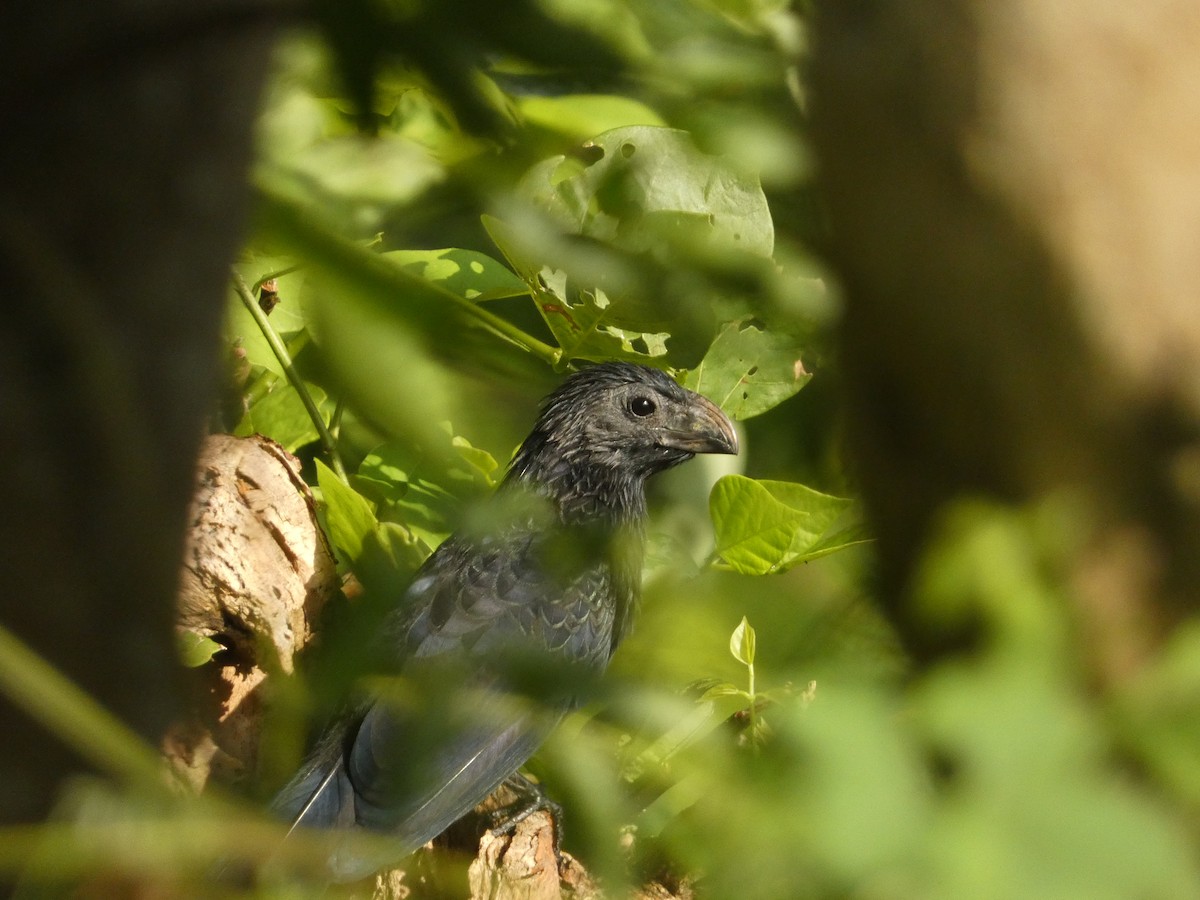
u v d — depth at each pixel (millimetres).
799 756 1012
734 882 1172
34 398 1179
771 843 1091
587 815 1656
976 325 1456
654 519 5910
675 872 2539
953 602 1220
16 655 1234
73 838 1385
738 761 1264
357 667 1676
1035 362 1453
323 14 1115
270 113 1281
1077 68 1372
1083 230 1397
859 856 950
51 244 1162
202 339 1231
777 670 2059
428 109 1785
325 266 1118
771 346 5168
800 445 3328
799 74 1616
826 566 3602
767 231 2016
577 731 2033
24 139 1153
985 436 1479
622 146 2080
